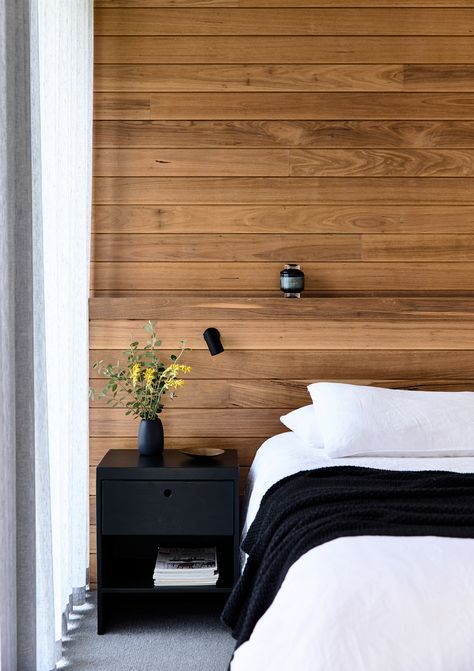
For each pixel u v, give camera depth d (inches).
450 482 94.3
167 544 133.3
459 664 62.2
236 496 116.5
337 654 63.5
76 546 125.4
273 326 134.1
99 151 138.1
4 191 86.5
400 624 64.6
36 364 97.4
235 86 138.2
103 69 137.6
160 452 126.0
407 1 138.1
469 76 138.9
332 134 138.9
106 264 139.1
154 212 138.9
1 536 86.4
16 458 92.0
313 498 88.5
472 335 135.0
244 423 134.5
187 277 139.4
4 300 87.2
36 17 95.7
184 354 133.7
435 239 140.1
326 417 118.0
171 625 118.5
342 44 138.2
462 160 139.6
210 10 137.6
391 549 72.7
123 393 133.0
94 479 133.7
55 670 102.0
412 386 135.1
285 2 137.8
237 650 72.2
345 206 139.5
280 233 139.5
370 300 134.3
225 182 138.9
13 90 88.4
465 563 69.5
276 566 81.0
